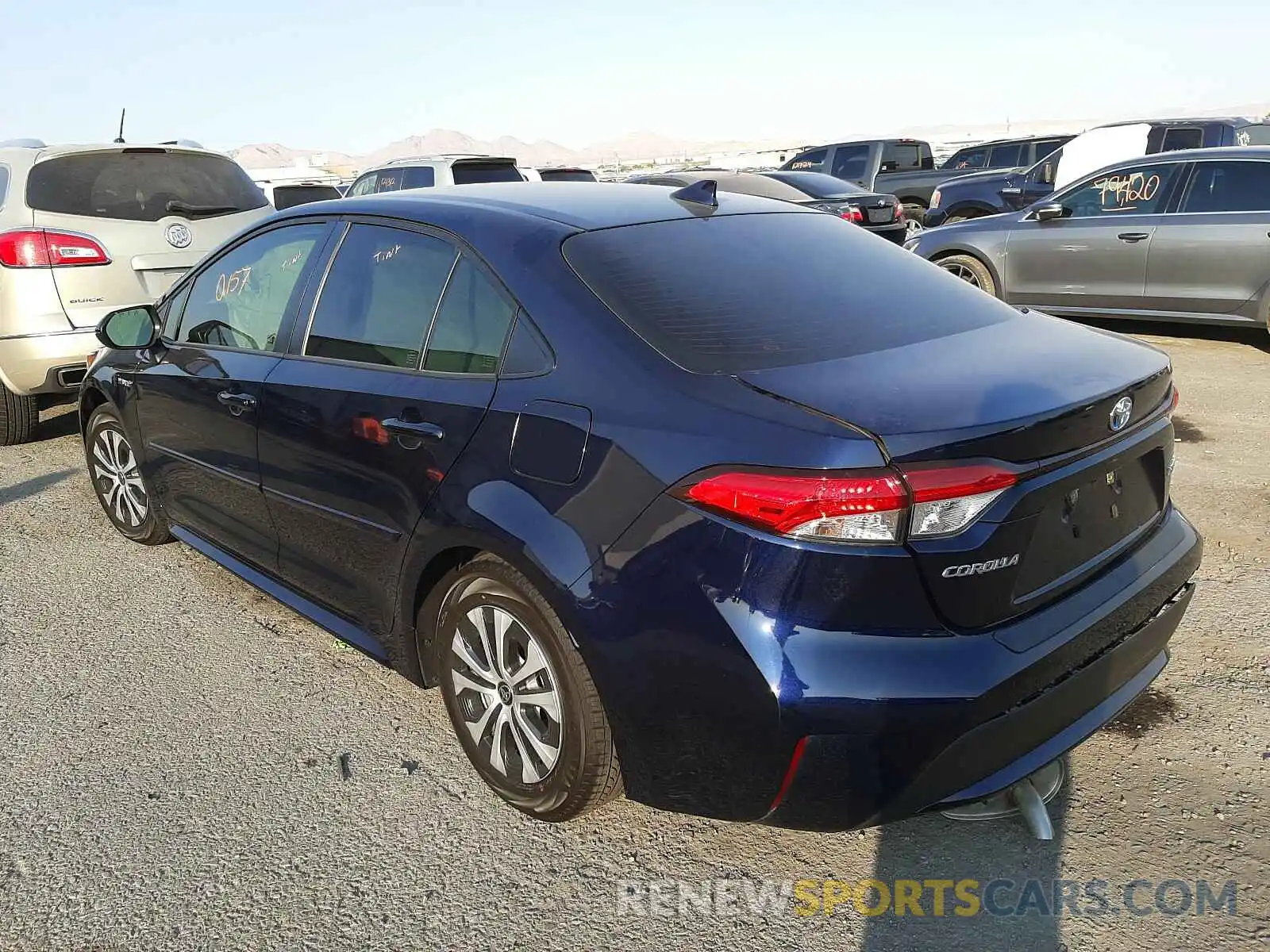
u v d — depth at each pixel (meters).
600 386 2.32
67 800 2.83
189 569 4.43
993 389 2.14
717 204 3.17
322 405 3.04
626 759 2.33
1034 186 12.61
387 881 2.48
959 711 1.99
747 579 2.01
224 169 6.56
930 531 1.96
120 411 4.30
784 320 2.47
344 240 3.23
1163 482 2.60
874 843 2.57
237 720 3.22
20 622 3.94
